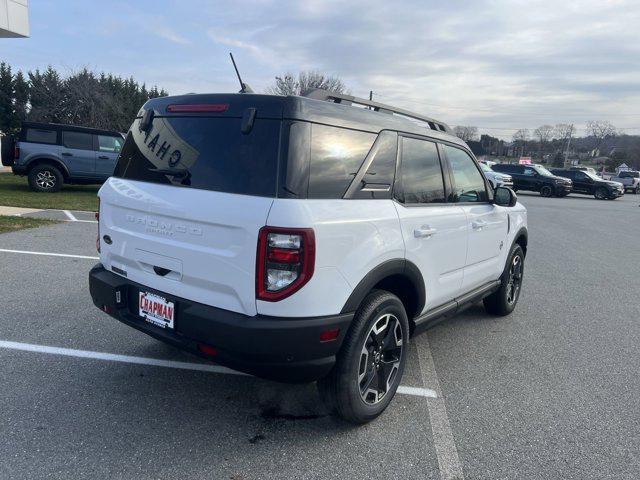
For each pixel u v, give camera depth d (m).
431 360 4.29
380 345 3.16
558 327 5.30
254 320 2.56
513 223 5.14
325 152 2.74
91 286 3.41
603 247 11.05
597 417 3.42
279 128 2.62
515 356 4.46
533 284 7.24
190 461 2.71
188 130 2.94
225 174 2.71
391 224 3.06
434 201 3.69
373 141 3.08
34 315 4.69
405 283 3.38
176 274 2.89
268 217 2.50
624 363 4.38
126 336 4.32
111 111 34.03
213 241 2.68
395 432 3.11
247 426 3.08
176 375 3.70
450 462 2.83
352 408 2.96
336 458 2.81
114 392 3.40
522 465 2.84
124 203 3.17
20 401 3.21
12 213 10.39
